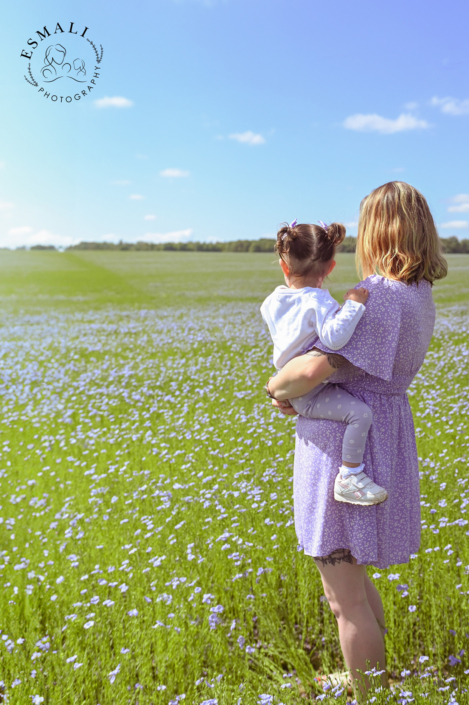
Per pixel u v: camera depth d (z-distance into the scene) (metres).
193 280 36.72
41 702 2.27
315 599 2.95
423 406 6.43
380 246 2.26
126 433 6.64
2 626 2.89
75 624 2.82
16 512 4.54
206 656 2.70
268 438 5.67
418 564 2.94
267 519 3.49
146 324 18.31
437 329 13.23
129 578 3.18
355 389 2.23
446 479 4.01
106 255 60.09
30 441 6.77
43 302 27.22
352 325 2.06
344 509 2.17
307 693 2.41
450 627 2.69
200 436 5.88
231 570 3.18
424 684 2.08
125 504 4.25
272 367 10.16
